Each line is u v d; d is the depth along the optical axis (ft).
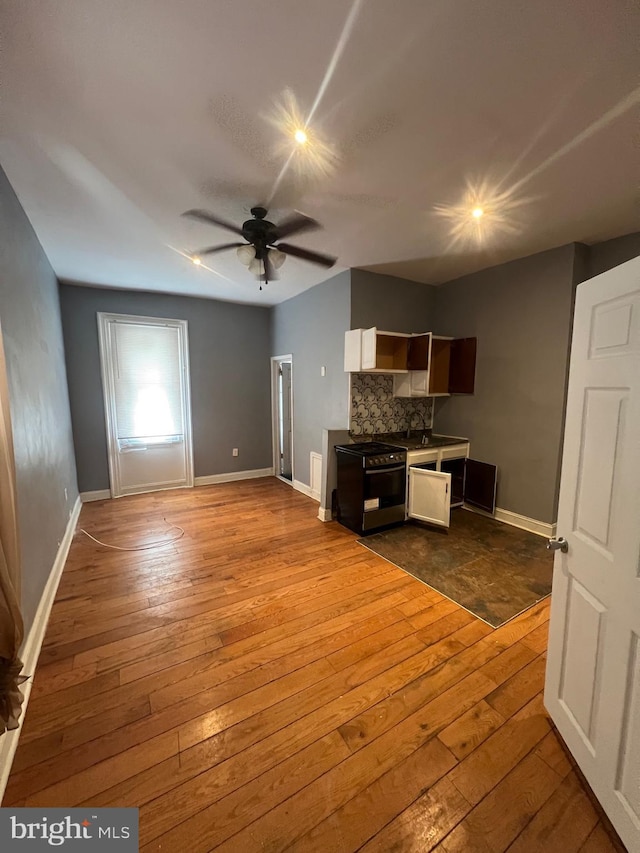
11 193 7.35
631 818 3.65
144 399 16.76
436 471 12.44
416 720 5.29
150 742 4.94
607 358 4.14
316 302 15.14
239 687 5.87
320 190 7.65
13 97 5.08
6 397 4.44
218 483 18.72
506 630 7.27
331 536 11.91
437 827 4.01
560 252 10.96
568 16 4.00
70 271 13.03
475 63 4.60
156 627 7.34
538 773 4.57
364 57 4.51
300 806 4.20
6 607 3.91
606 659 4.06
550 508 11.70
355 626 7.38
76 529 12.53
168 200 8.02
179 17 4.01
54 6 3.84
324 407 15.02
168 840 3.87
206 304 17.70
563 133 5.91
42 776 4.48
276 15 4.00
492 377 13.26
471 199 8.05
